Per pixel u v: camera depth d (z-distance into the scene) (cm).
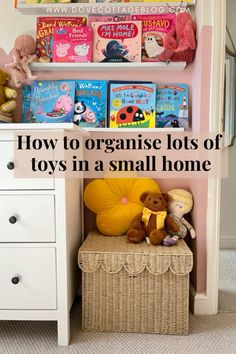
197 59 151
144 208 150
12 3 163
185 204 155
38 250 123
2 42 165
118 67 158
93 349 123
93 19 163
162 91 164
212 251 149
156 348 123
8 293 124
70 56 159
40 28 162
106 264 132
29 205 121
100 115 163
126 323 135
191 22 153
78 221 158
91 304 135
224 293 175
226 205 272
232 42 260
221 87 144
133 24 160
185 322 132
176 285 131
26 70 158
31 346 125
